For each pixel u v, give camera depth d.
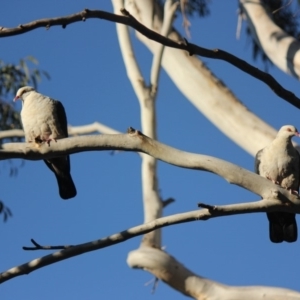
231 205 8.24
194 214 8.28
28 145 8.38
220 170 8.37
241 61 9.27
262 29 14.79
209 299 12.91
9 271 8.37
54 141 8.38
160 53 14.59
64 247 8.41
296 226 10.15
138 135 8.40
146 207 14.34
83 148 8.36
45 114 12.06
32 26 8.56
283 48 14.24
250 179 8.36
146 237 13.54
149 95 14.63
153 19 15.03
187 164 8.39
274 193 8.28
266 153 11.38
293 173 11.36
